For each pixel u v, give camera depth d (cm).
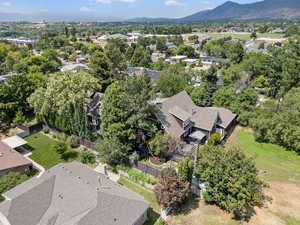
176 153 3281
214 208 2392
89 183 2328
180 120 3594
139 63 10619
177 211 2361
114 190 2252
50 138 4025
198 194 2583
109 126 3139
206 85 5184
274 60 5688
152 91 3391
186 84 5588
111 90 3189
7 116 4425
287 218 2248
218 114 4147
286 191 2633
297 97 4141
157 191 2259
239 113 4503
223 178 2191
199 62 10656
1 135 4044
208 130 3688
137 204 2111
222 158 2258
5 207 2075
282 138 3556
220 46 13088
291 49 6362
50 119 4094
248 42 16850
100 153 3092
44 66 8888
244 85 5594
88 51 13150
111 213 1959
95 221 1864
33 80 5034
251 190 2139
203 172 2359
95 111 4184
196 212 2345
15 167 2888
